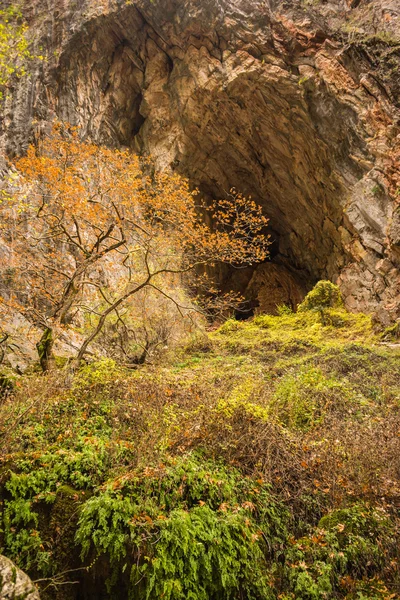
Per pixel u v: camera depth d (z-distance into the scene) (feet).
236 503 11.82
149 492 11.00
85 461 12.31
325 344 33.83
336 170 47.62
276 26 48.11
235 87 49.75
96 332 25.03
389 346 31.17
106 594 9.81
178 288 36.22
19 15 28.43
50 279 29.66
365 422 17.63
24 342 28.12
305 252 61.98
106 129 56.59
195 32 50.44
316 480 13.51
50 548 10.45
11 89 49.44
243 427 14.98
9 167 39.27
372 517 12.07
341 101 44.62
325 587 10.37
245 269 72.59
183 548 9.73
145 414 15.46
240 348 35.60
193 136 55.98
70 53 51.78
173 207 29.68
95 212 25.75
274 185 58.70
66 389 18.10
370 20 45.34
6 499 11.30
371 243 42.80
